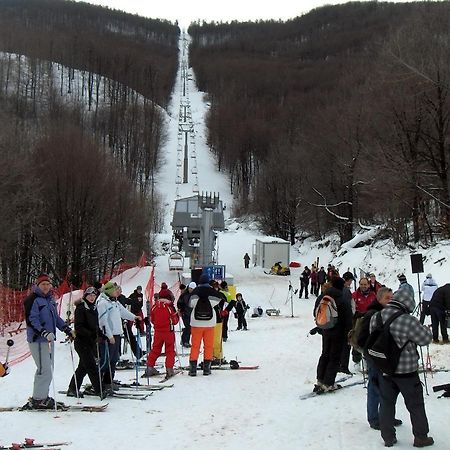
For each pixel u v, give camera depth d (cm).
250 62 16388
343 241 4519
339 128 4741
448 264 2623
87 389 984
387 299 700
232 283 3378
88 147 4300
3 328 2167
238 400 932
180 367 1298
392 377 629
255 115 11012
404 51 3591
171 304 1188
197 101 16150
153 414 834
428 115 3291
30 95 11900
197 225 4475
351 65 7456
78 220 3969
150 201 6819
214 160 11562
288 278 4197
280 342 1720
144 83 14675
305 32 19300
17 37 13975
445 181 3062
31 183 3531
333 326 944
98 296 998
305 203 5591
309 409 843
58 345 1656
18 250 3806
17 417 809
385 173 3456
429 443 633
